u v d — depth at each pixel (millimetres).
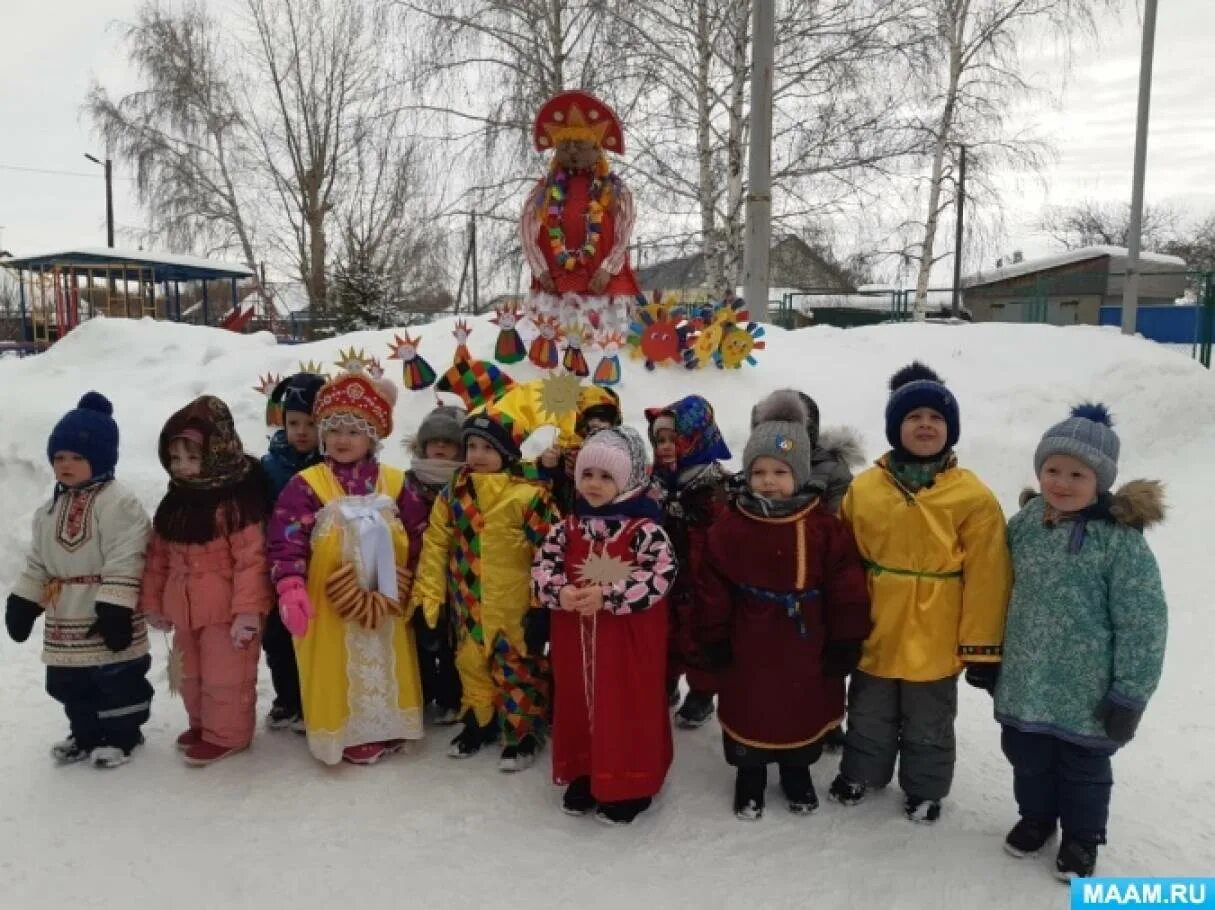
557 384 3559
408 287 22125
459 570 3551
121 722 3525
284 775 3477
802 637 3053
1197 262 49500
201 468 3441
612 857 2969
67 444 3363
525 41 14164
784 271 16281
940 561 2986
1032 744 2875
